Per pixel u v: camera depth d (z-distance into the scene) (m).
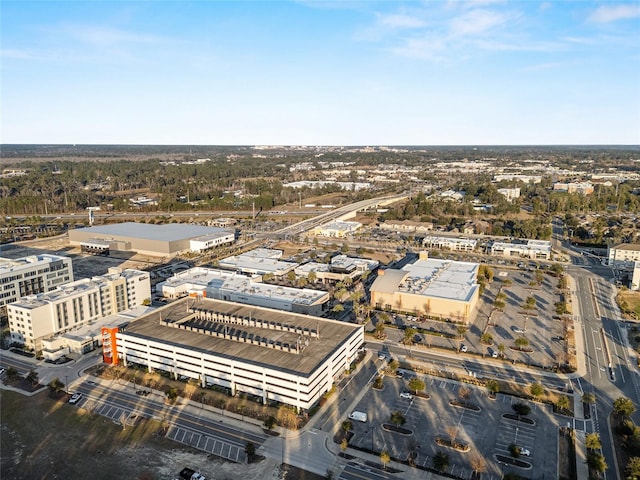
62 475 103.75
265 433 119.25
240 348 143.12
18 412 127.75
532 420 125.38
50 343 160.75
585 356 163.38
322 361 135.12
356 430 120.75
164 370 148.38
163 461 108.62
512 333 182.50
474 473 105.31
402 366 155.50
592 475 104.69
